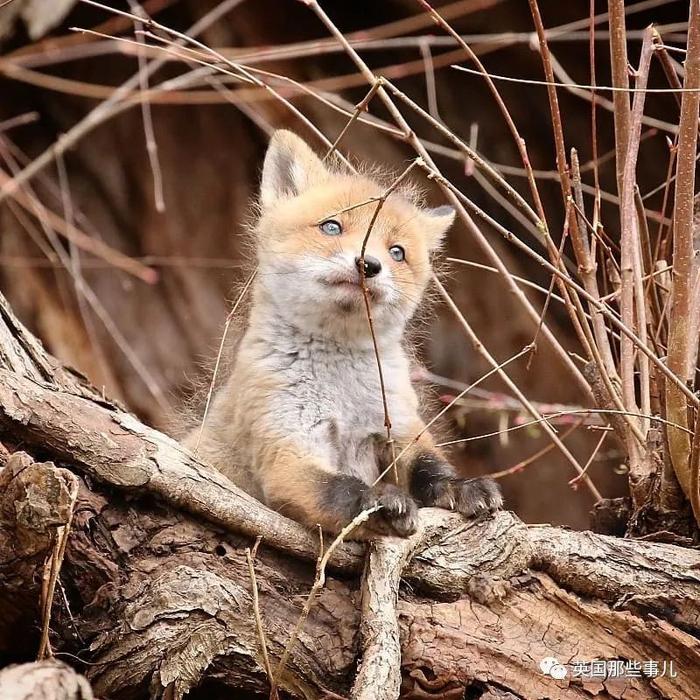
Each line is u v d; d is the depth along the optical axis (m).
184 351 18.58
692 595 8.49
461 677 7.87
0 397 7.80
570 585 8.60
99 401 8.95
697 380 12.73
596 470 18.62
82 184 18.58
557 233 18.69
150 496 8.12
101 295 18.50
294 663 7.75
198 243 18.95
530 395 18.62
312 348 10.08
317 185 11.15
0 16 15.88
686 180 8.45
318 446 9.73
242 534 8.24
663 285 10.23
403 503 8.28
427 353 18.56
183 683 7.43
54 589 7.35
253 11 18.38
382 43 15.91
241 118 19.14
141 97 15.67
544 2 17.86
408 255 10.80
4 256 17.92
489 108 18.80
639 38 16.28
